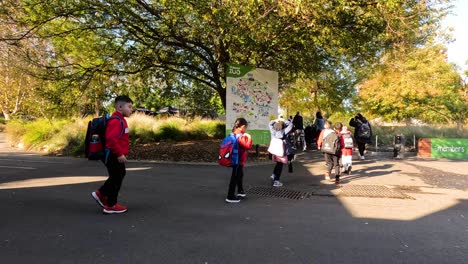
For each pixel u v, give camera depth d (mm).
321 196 7062
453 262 3820
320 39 9633
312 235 4656
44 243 4277
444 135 18859
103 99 13180
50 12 10297
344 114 29234
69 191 7324
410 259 3885
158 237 4539
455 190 7637
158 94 14953
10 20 10641
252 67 12414
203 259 3842
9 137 19109
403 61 13266
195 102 18406
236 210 5930
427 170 10484
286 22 9203
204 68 14797
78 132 15758
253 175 9453
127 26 10961
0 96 34094
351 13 9352
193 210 5910
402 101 24547
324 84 20625
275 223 5188
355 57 13133
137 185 8023
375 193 7316
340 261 3809
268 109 12664
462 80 26172
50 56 11875
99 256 3898
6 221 5168
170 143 16203
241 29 8727
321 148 8609
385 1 8352
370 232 4793
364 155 14617
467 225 5141
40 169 10461
